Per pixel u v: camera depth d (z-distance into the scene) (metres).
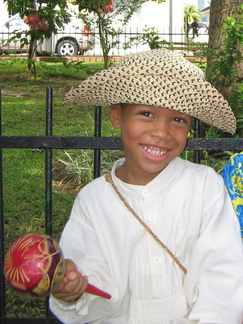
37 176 5.03
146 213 2.03
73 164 5.10
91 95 2.05
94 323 2.05
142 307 2.00
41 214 4.25
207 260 1.96
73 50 16.06
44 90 9.17
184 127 1.99
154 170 1.98
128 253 2.02
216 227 1.99
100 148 2.48
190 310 2.01
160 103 1.89
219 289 1.93
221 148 2.44
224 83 4.88
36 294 1.65
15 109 7.57
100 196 2.09
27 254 1.63
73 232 2.10
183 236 2.02
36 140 2.51
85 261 2.00
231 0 5.16
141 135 1.96
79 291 1.80
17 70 11.02
